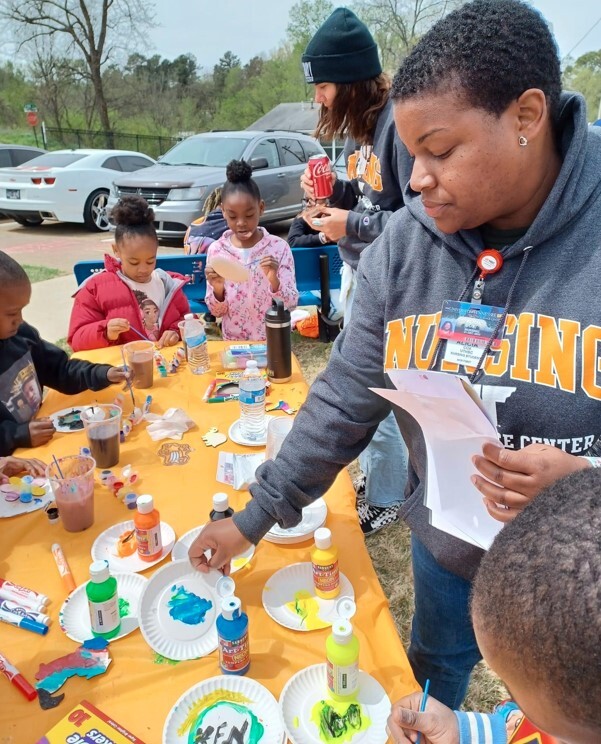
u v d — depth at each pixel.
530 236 0.97
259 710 1.00
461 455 1.04
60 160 9.99
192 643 1.14
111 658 1.10
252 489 1.25
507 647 0.59
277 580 1.29
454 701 1.52
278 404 2.08
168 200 7.89
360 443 1.27
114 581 1.15
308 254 4.69
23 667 1.09
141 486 1.63
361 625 1.18
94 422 1.69
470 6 0.89
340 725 0.98
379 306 1.20
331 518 1.49
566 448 0.99
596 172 0.96
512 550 0.61
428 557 1.34
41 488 1.60
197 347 2.34
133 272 2.75
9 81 28.34
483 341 1.05
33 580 1.30
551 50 0.89
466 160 0.90
